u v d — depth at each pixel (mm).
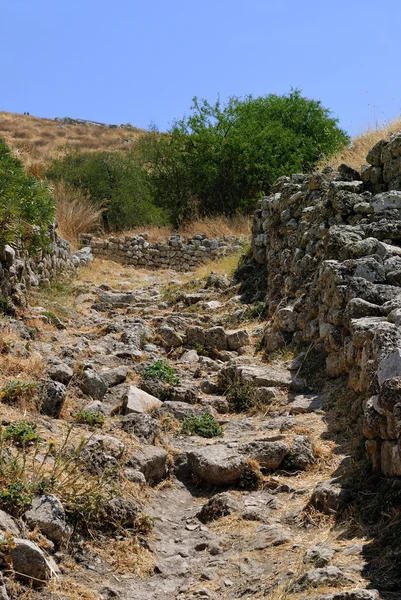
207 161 22031
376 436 4672
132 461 5180
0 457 4457
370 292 6758
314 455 5512
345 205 8609
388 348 5148
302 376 7309
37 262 11406
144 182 23078
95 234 20562
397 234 7879
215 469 5215
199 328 9094
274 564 4090
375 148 9172
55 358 7188
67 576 3924
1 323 7910
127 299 12188
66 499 4379
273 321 8922
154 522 4645
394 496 4262
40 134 47438
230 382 7406
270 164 21875
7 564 3652
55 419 5770
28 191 9164
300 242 9500
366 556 3873
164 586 4035
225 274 13047
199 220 20562
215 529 4637
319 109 23344
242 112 22875
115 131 52531
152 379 7172
